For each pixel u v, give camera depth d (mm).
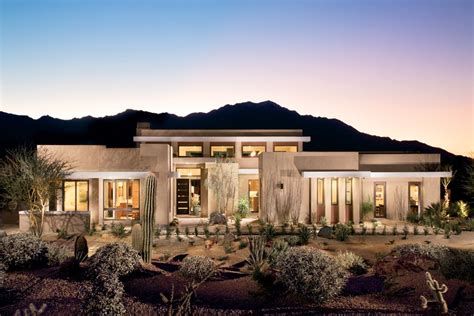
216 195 28219
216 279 12148
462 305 9906
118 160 24562
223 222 25312
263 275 10961
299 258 10648
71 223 21266
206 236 19578
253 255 14070
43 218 21016
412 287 11062
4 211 28375
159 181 24703
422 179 27125
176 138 32188
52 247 13914
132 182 24703
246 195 30312
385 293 10609
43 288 11336
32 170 20734
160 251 16781
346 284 11406
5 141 70188
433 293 9531
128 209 24406
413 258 13117
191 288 10359
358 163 25922
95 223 23828
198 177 30391
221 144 32594
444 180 28000
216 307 10148
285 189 25234
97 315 9453
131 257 12203
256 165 31250
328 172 24312
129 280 11711
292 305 10125
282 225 23328
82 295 10867
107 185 24641
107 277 10086
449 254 12742
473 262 11422
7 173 22016
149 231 13234
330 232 19797
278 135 33219
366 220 26422
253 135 33219
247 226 22312
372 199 27375
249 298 10594
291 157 25406
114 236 20094
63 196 23969
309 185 25344
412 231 21891
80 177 23547
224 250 16734
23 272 12609
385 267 12648
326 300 10242
